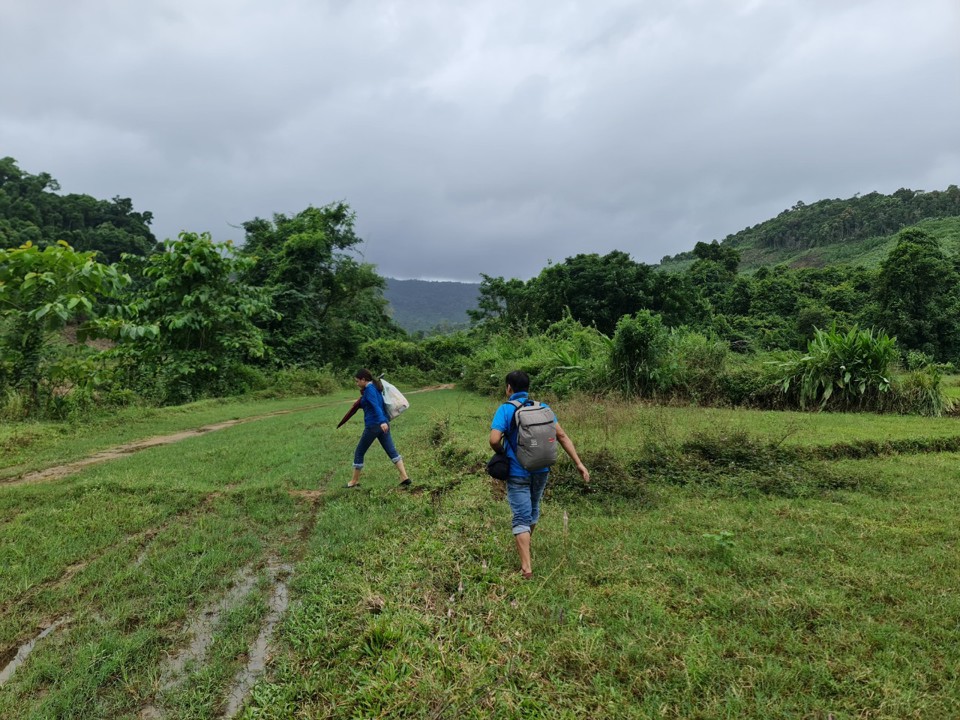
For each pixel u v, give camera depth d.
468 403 15.08
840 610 3.34
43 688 2.91
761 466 6.34
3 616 3.61
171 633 3.39
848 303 47.47
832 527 4.71
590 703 2.61
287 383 20.53
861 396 11.21
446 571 3.96
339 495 6.01
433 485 6.20
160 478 6.73
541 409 4.05
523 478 3.99
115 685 2.92
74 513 5.46
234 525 5.15
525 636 3.14
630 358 12.91
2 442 8.89
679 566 4.02
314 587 3.84
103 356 13.80
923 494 5.62
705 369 12.71
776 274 58.78
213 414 13.80
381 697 2.61
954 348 33.56
